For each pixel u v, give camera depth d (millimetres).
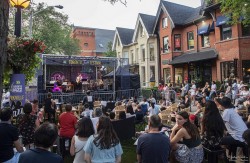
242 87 15938
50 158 2480
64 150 7258
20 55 5773
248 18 14539
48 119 11078
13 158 4027
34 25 30438
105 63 22062
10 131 4008
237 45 20812
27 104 5715
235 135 5684
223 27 22703
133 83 23094
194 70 26312
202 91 19234
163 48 31156
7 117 4105
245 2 13805
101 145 3576
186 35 28703
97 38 62625
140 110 12430
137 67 36500
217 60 23047
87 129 4160
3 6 2578
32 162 2424
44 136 2531
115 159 3697
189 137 4160
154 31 32531
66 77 26109
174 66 29188
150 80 32594
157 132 3949
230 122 5820
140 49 35781
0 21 2547
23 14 27312
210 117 5523
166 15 30328
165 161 3828
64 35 35594
